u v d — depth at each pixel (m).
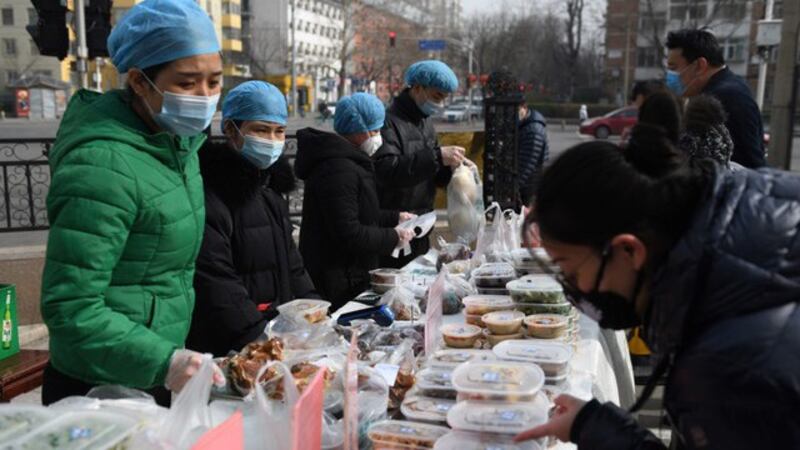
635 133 1.09
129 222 1.60
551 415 1.44
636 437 1.17
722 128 2.93
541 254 1.73
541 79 52.31
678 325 1.00
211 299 2.22
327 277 3.11
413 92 3.77
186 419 1.21
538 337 1.99
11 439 1.09
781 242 0.96
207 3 51.03
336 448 1.42
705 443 0.97
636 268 1.05
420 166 3.60
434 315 2.02
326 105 38.78
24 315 4.86
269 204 2.59
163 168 1.71
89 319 1.54
